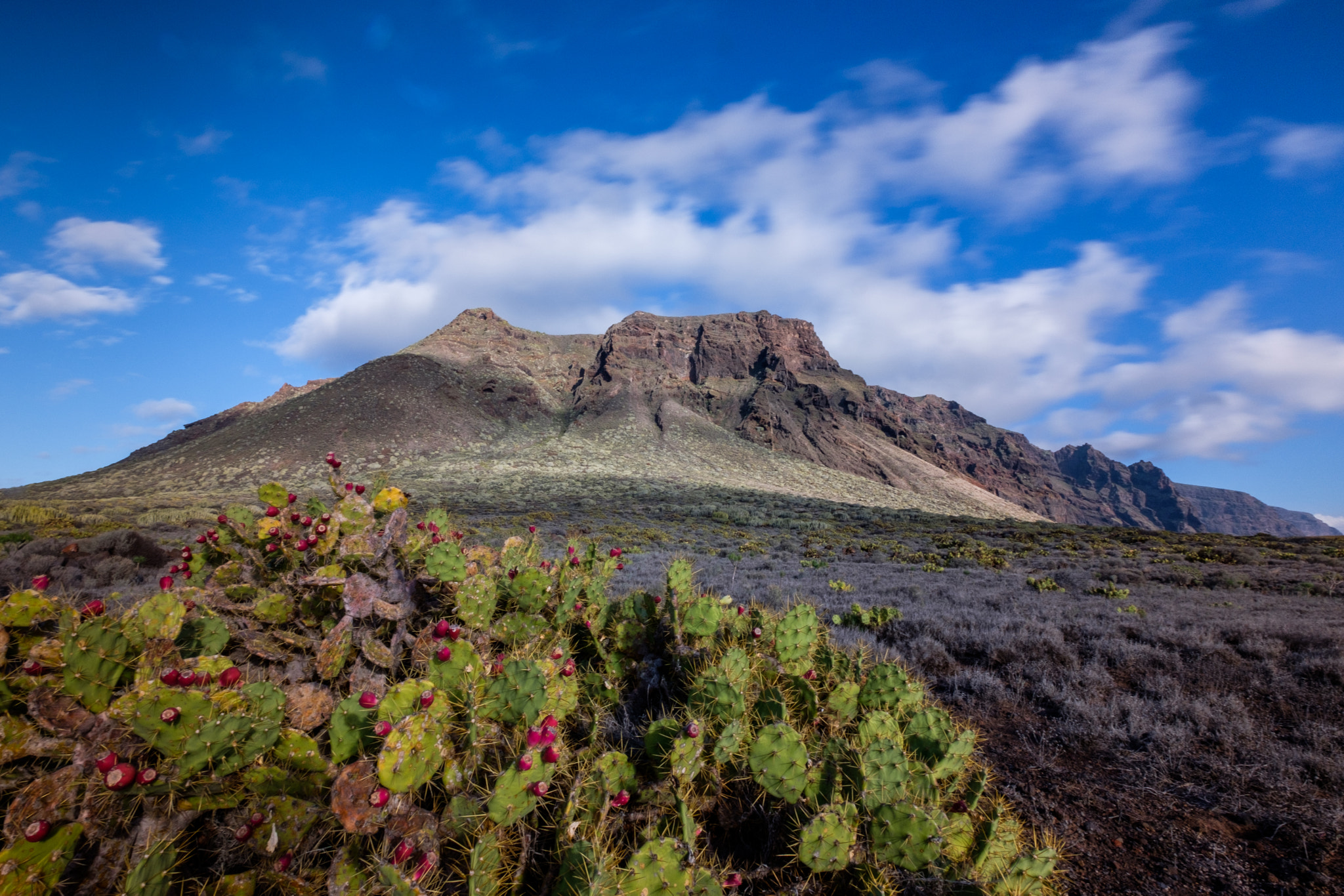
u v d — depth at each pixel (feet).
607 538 74.74
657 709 10.62
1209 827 10.70
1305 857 9.58
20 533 46.47
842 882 7.11
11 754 5.65
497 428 344.08
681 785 7.42
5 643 6.13
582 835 6.55
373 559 9.16
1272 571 54.65
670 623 11.51
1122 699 16.78
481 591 10.06
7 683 5.89
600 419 373.61
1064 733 15.07
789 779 7.29
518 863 6.57
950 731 9.06
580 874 5.93
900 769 7.65
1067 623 25.89
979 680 18.63
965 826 7.36
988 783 12.14
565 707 9.00
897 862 6.89
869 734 8.91
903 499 302.86
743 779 7.77
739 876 6.72
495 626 11.08
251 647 8.66
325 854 6.47
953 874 6.93
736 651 9.89
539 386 446.19
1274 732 14.74
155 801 5.80
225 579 10.75
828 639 12.28
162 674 6.43
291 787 6.26
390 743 5.98
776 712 8.82
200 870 6.12
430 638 9.01
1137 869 9.55
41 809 5.45
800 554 67.10
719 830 7.97
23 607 6.37
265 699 6.72
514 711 7.56
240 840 5.94
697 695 8.84
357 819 5.86
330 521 9.36
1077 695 17.28
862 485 313.32
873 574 46.65
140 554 37.32
